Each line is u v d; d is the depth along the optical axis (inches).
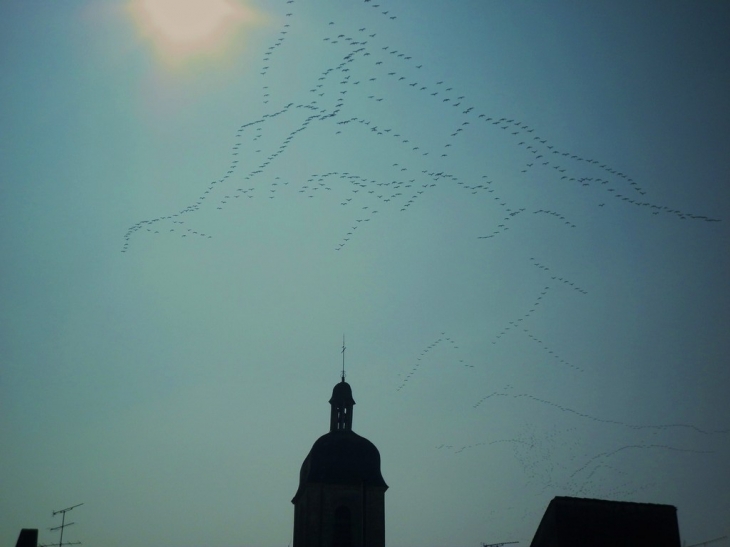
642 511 2962.6
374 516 4133.9
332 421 4382.4
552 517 2942.9
